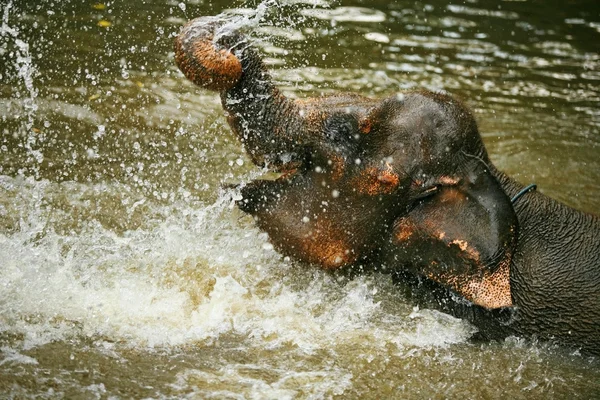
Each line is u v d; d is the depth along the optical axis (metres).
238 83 6.21
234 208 7.76
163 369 5.93
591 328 6.70
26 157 8.74
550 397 6.21
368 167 6.26
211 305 6.70
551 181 9.48
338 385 5.99
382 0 14.08
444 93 6.44
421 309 6.98
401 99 6.29
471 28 13.55
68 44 11.35
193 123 9.84
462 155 6.15
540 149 10.15
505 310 6.79
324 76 11.16
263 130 6.30
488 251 6.12
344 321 6.75
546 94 11.69
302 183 6.52
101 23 12.06
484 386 6.24
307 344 6.44
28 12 12.16
